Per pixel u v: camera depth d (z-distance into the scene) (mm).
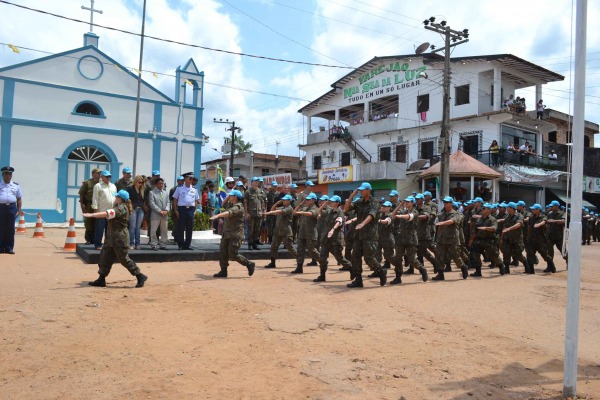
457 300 8602
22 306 6656
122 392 4090
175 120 25156
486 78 31047
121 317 6445
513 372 5094
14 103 21219
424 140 32875
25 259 11031
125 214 8273
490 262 14484
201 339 5676
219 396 4098
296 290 8820
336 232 10203
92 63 23047
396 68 35219
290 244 11758
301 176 56531
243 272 10812
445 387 4566
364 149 37125
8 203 11656
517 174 28703
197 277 9797
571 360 4379
